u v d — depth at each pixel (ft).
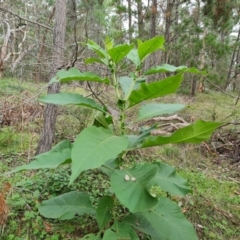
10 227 7.77
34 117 17.46
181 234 6.14
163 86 5.68
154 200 4.90
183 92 38.29
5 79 19.27
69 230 7.97
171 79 5.47
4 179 10.26
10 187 8.31
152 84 5.65
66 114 18.19
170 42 36.11
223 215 10.06
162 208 6.60
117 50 6.25
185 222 6.41
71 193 7.59
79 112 17.12
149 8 33.09
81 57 12.73
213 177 13.80
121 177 5.41
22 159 13.30
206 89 44.04
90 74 6.37
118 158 6.68
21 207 8.51
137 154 14.64
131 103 6.48
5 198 8.20
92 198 9.26
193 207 10.02
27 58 17.66
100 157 4.85
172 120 20.99
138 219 7.13
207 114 25.31
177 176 7.02
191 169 14.49
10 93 18.56
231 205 10.87
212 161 16.42
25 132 16.51
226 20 32.89
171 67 6.86
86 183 10.31
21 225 7.93
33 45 16.63
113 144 5.19
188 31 35.22
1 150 14.33
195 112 26.16
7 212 7.59
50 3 21.44
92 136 5.28
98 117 7.14
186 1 35.58
